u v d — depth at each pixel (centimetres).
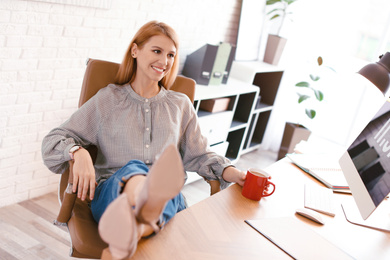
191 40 340
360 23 454
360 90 473
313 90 411
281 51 410
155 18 297
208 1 341
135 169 130
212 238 114
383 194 133
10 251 204
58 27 232
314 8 421
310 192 159
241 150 388
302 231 128
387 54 194
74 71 252
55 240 221
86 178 138
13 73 220
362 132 177
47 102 243
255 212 135
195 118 179
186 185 324
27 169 248
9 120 228
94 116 164
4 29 207
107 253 99
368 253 124
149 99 169
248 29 392
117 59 279
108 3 252
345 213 148
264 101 430
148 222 100
